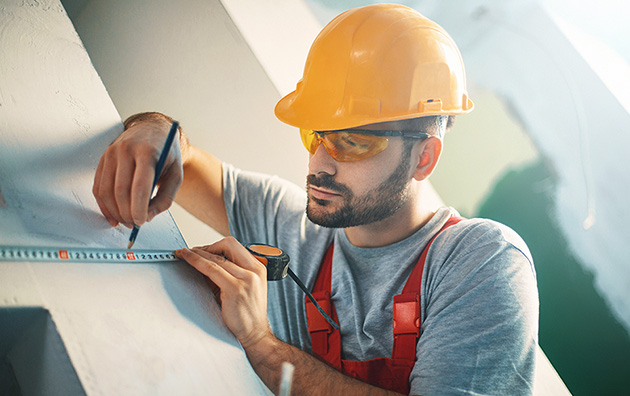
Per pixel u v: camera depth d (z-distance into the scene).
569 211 2.57
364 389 0.98
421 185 1.30
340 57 1.23
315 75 1.26
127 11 1.92
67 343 0.52
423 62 1.20
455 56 1.28
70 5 1.98
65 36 1.00
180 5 1.87
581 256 2.48
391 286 1.24
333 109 1.22
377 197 1.23
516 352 1.03
